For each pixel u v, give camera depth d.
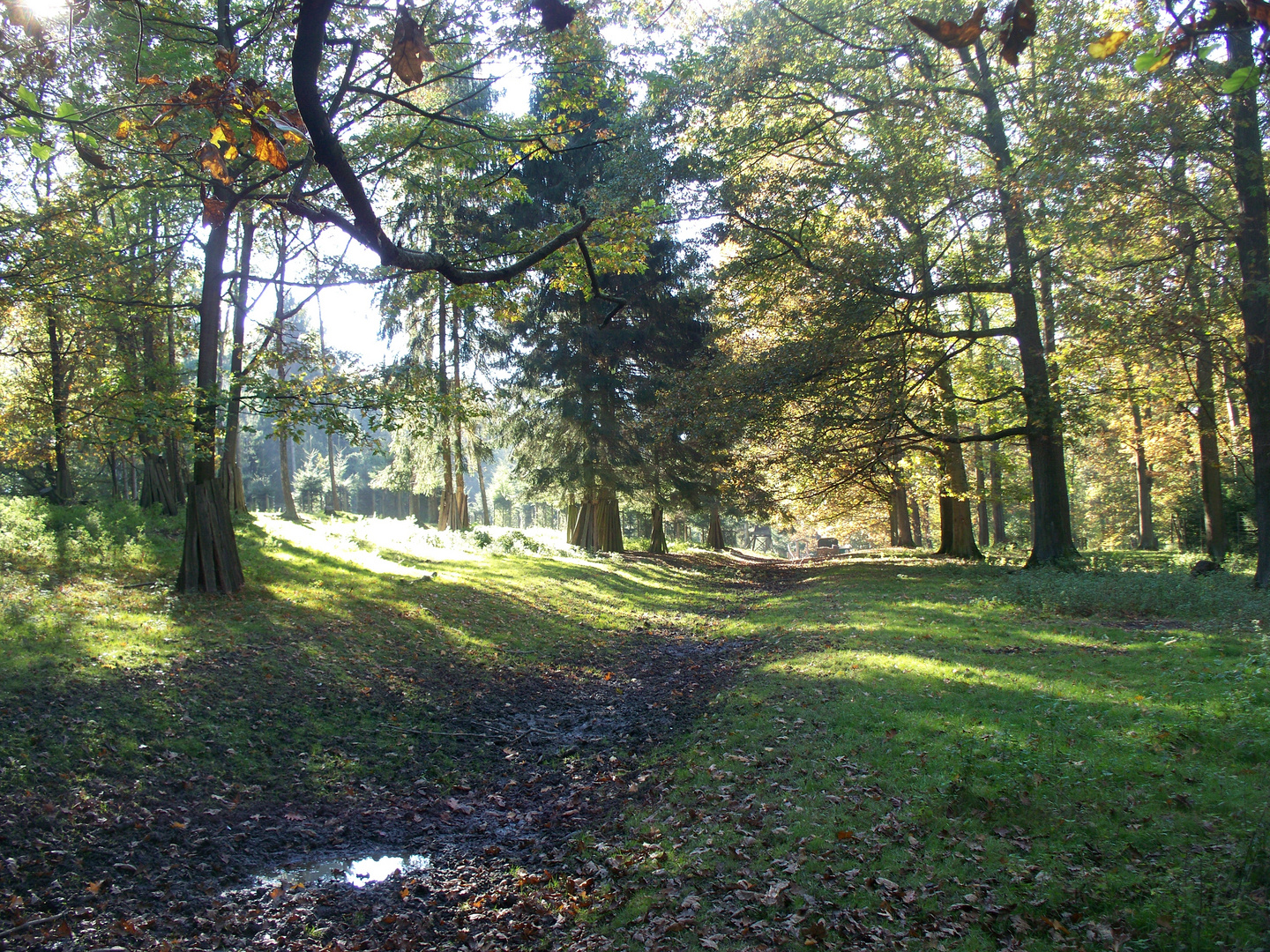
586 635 15.93
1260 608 12.32
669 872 5.53
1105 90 15.24
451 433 29.80
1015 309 20.89
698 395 22.47
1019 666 9.66
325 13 3.54
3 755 6.59
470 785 8.24
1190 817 5.28
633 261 9.16
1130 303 16.42
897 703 8.40
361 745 8.81
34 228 12.11
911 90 19.17
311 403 12.52
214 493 13.16
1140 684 8.40
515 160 11.37
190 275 19.42
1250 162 14.35
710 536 48.53
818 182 19.91
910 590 18.59
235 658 10.07
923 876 4.97
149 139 8.68
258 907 5.57
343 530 25.00
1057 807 5.63
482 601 16.55
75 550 14.01
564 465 29.50
